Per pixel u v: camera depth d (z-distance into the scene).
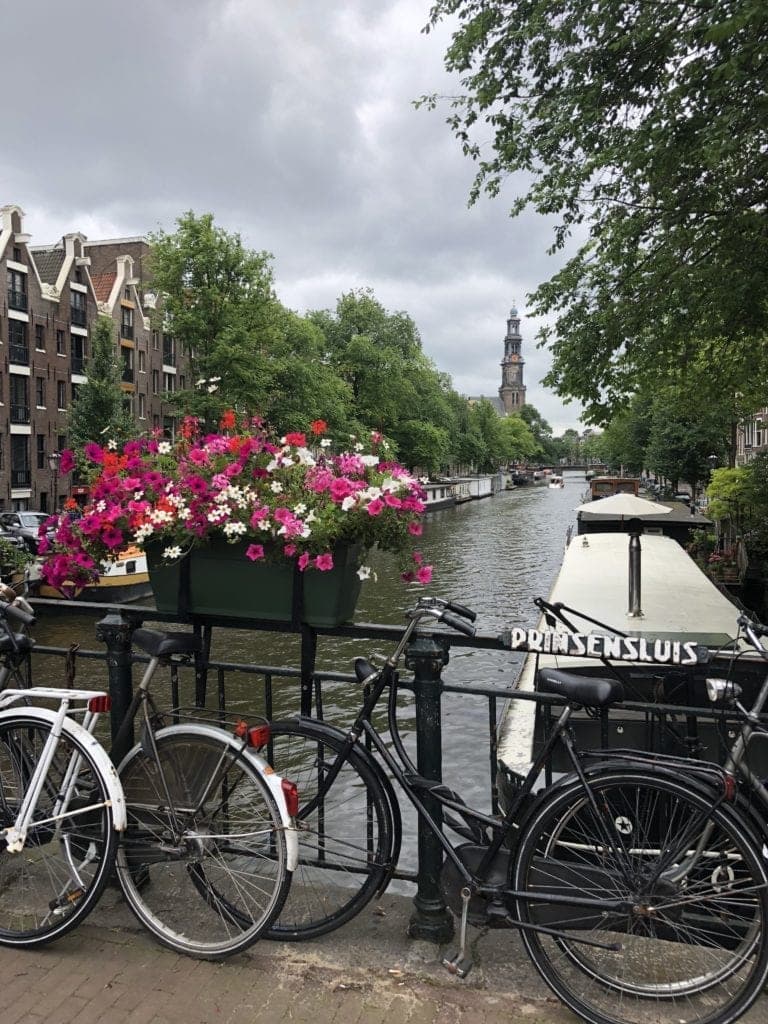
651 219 10.41
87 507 2.92
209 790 2.61
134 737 2.84
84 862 2.77
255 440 2.88
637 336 11.40
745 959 2.19
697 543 22.50
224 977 2.50
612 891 2.30
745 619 2.58
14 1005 2.38
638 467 52.59
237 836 2.54
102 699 2.71
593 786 2.27
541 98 10.32
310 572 2.74
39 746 2.80
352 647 15.61
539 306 12.29
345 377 49.59
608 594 11.50
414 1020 2.30
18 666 3.06
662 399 17.88
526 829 2.36
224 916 2.68
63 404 40.06
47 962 2.58
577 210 11.12
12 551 15.50
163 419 48.56
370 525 2.69
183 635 2.79
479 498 82.44
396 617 20.42
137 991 2.44
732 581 18.08
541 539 41.09
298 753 2.98
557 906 2.35
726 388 13.34
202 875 2.71
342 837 2.97
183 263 33.16
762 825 2.22
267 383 34.16
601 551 16.30
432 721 2.61
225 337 31.95
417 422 52.00
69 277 40.47
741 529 19.33
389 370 49.59
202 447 2.95
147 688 2.76
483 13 9.87
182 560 2.85
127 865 2.70
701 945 2.26
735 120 8.18
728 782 2.17
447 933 2.67
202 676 3.01
